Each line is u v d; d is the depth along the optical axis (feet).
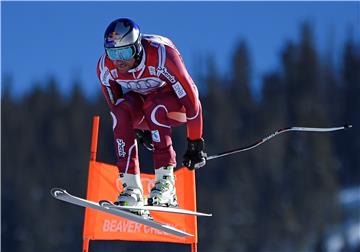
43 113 558.56
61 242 467.11
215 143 504.43
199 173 474.08
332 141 540.11
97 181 72.49
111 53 59.67
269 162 484.74
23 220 475.72
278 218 455.22
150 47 60.64
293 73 593.83
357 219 467.11
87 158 532.73
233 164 482.28
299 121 556.92
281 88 586.86
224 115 519.19
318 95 589.32
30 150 538.47
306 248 451.94
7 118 550.36
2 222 476.54
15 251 466.29
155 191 62.03
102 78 62.90
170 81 61.31
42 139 545.85
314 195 471.62
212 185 469.98
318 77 595.47
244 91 568.41
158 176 62.34
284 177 479.82
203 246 434.71
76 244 465.88
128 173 61.82
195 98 61.82
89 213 73.46
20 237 469.57
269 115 548.72
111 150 536.01
